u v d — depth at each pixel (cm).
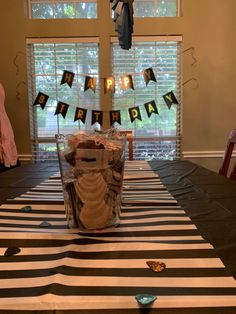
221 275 65
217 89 335
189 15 326
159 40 328
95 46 332
